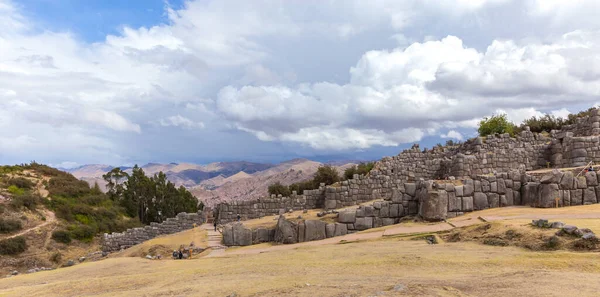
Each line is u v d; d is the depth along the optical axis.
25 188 73.56
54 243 59.69
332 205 43.44
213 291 12.62
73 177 90.38
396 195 28.88
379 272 14.09
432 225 24.61
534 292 9.70
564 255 13.96
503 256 14.88
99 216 73.81
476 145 47.75
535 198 25.64
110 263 25.36
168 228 49.12
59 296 15.15
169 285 14.93
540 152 44.00
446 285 11.02
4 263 51.28
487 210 26.09
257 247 29.56
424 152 53.38
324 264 16.47
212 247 31.70
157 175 98.94
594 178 24.86
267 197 48.34
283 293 11.28
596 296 9.21
